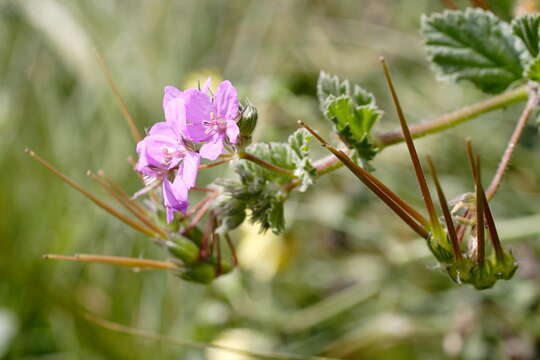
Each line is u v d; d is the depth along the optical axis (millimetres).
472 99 352
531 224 279
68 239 347
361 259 325
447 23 221
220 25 434
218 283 308
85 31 385
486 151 341
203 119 192
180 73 408
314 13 427
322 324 314
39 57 417
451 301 291
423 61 390
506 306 279
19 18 424
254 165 202
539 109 210
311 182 199
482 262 187
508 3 249
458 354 276
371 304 318
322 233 343
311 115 351
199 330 311
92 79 377
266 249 315
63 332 321
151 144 193
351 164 184
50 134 385
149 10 424
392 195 188
